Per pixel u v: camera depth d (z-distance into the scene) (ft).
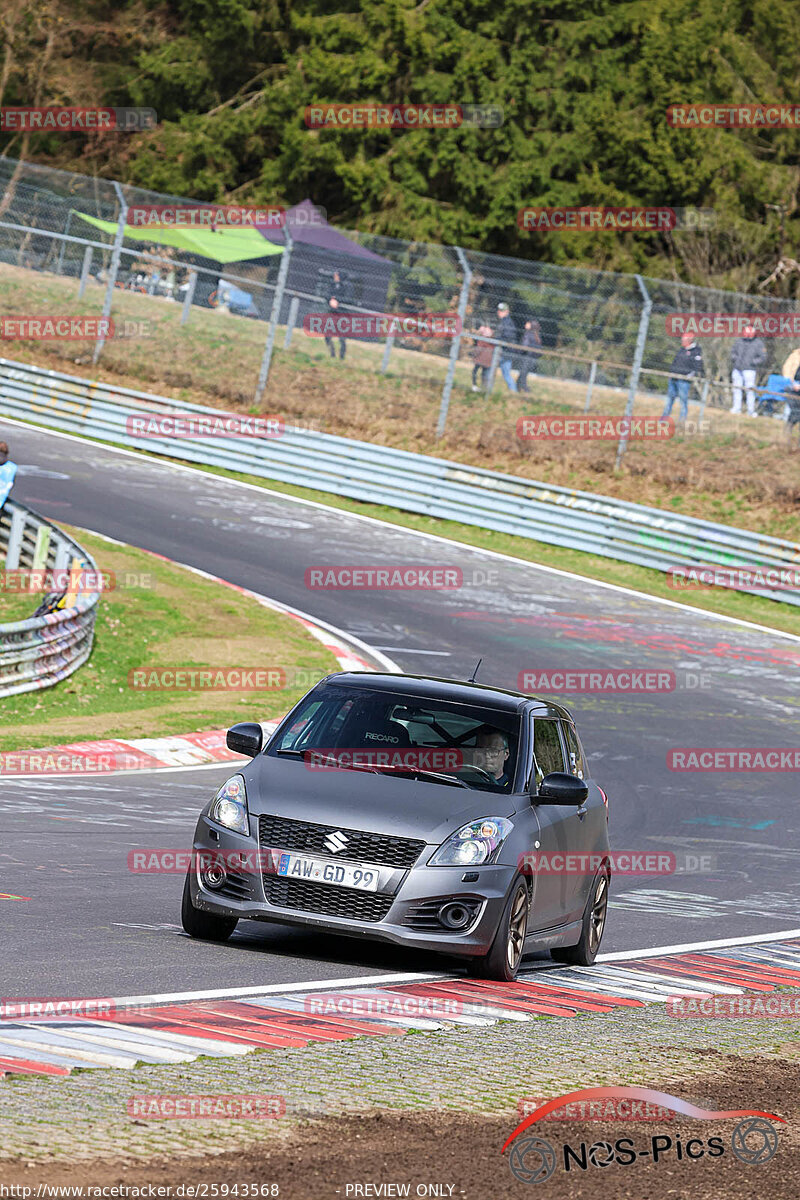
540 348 436.76
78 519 350.02
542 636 311.88
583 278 651.66
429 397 464.65
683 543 383.86
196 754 205.77
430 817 97.19
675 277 655.76
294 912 94.63
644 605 352.08
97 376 471.21
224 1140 54.75
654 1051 79.46
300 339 490.90
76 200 506.07
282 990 85.56
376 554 364.17
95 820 149.59
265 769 101.86
